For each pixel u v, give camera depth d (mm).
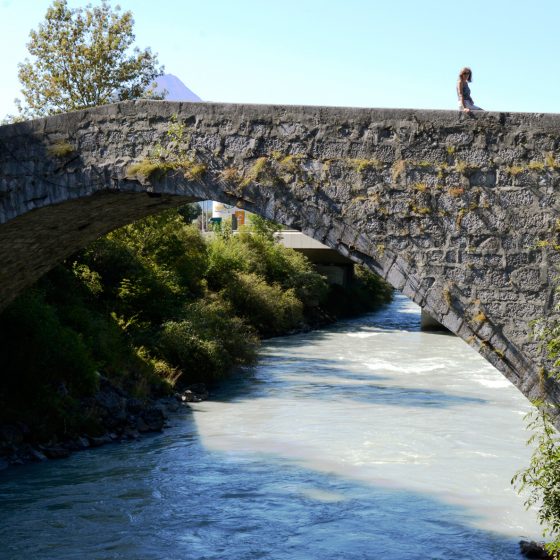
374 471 16891
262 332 40250
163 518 14227
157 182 11531
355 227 10578
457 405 23344
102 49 31250
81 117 11961
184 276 36594
